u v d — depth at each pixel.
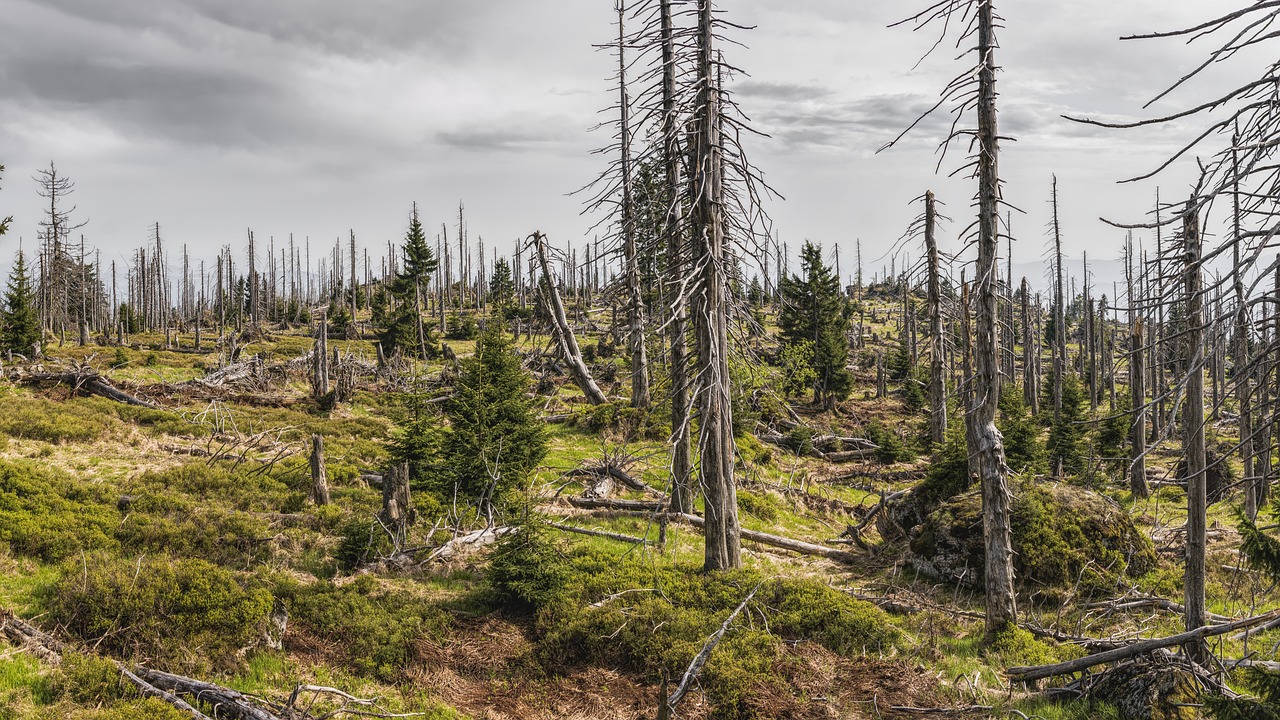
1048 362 77.06
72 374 32.56
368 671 12.62
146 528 16.48
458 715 11.65
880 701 12.63
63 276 73.31
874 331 87.12
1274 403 4.08
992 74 14.52
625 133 31.42
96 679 10.30
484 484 21.17
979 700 12.63
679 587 16.41
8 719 9.28
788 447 39.03
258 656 12.26
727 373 17.42
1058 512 19.97
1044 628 15.84
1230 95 3.86
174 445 26.31
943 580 19.50
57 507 17.12
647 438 32.19
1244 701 8.23
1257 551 9.54
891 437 38.41
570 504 23.94
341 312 82.50
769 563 20.98
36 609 12.27
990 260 14.92
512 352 24.09
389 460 23.73
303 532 18.31
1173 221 4.11
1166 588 18.19
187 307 119.19
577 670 13.37
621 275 23.02
